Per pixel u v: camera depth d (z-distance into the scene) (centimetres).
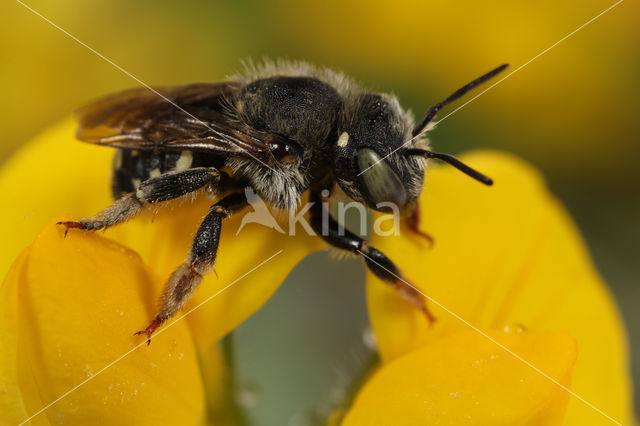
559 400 5
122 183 6
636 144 7
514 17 7
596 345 6
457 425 5
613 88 7
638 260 7
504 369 5
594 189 7
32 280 5
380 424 5
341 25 7
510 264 6
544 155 7
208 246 5
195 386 5
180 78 7
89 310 5
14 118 7
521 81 7
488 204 6
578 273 6
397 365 5
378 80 7
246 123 6
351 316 7
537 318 6
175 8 7
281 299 7
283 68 6
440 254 6
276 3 7
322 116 6
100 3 7
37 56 7
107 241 5
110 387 5
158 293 5
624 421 6
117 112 6
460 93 6
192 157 6
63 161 6
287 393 7
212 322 5
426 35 7
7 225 6
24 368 5
